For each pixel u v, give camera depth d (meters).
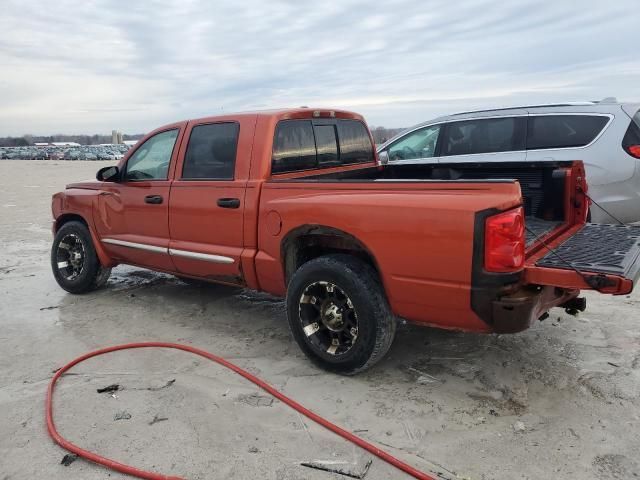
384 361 4.04
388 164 5.39
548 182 4.32
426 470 2.77
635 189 6.44
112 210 5.49
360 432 3.13
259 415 3.33
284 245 4.03
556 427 3.10
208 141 4.65
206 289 6.08
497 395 3.48
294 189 3.97
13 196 17.33
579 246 3.63
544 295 3.24
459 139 7.61
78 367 4.09
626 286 2.82
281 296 4.38
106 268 5.96
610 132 6.52
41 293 6.13
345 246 3.80
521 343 4.27
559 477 2.69
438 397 3.49
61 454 3.00
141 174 5.28
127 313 5.33
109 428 3.23
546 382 3.62
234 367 3.95
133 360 4.19
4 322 5.15
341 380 3.76
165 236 5.02
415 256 3.30
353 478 2.74
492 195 3.07
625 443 2.93
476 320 3.23
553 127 6.89
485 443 2.98
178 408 3.43
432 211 3.22
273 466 2.84
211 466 2.85
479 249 3.07
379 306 3.53
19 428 3.26
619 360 3.90
